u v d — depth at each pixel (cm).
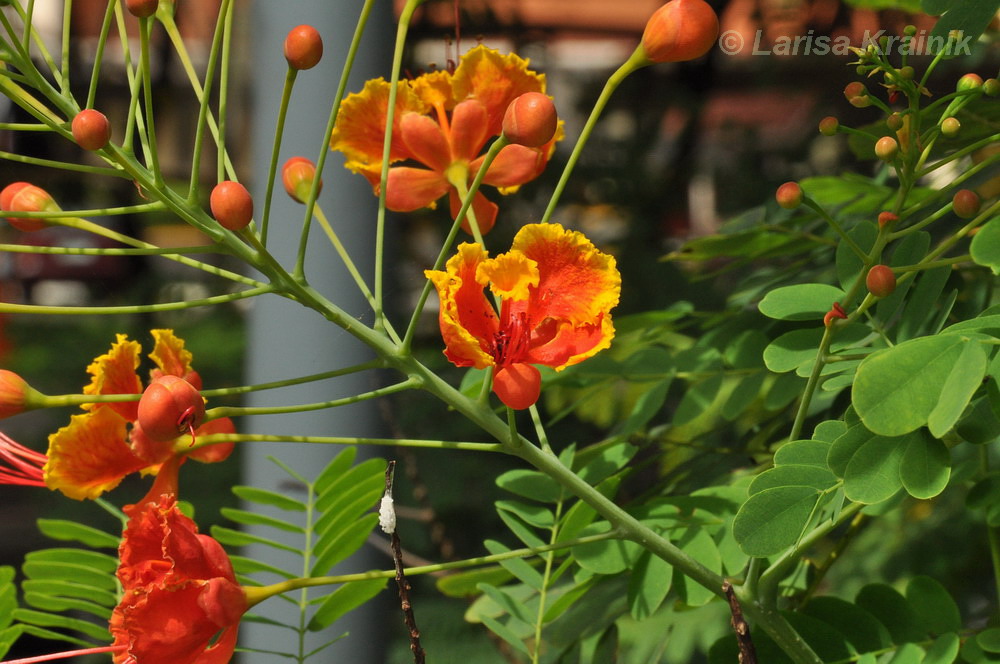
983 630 57
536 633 59
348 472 63
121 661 54
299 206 66
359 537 60
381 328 56
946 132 55
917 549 87
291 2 67
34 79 54
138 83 55
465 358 52
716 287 133
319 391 66
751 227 67
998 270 54
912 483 52
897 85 55
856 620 58
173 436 52
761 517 53
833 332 54
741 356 63
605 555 58
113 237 56
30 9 54
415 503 137
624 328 66
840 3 108
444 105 61
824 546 76
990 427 53
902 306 59
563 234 53
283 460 67
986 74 79
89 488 56
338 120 60
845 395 61
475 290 53
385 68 68
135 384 57
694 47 54
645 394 63
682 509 59
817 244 66
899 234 55
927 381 51
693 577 56
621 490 68
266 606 65
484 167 53
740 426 68
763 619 56
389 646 67
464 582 62
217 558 53
